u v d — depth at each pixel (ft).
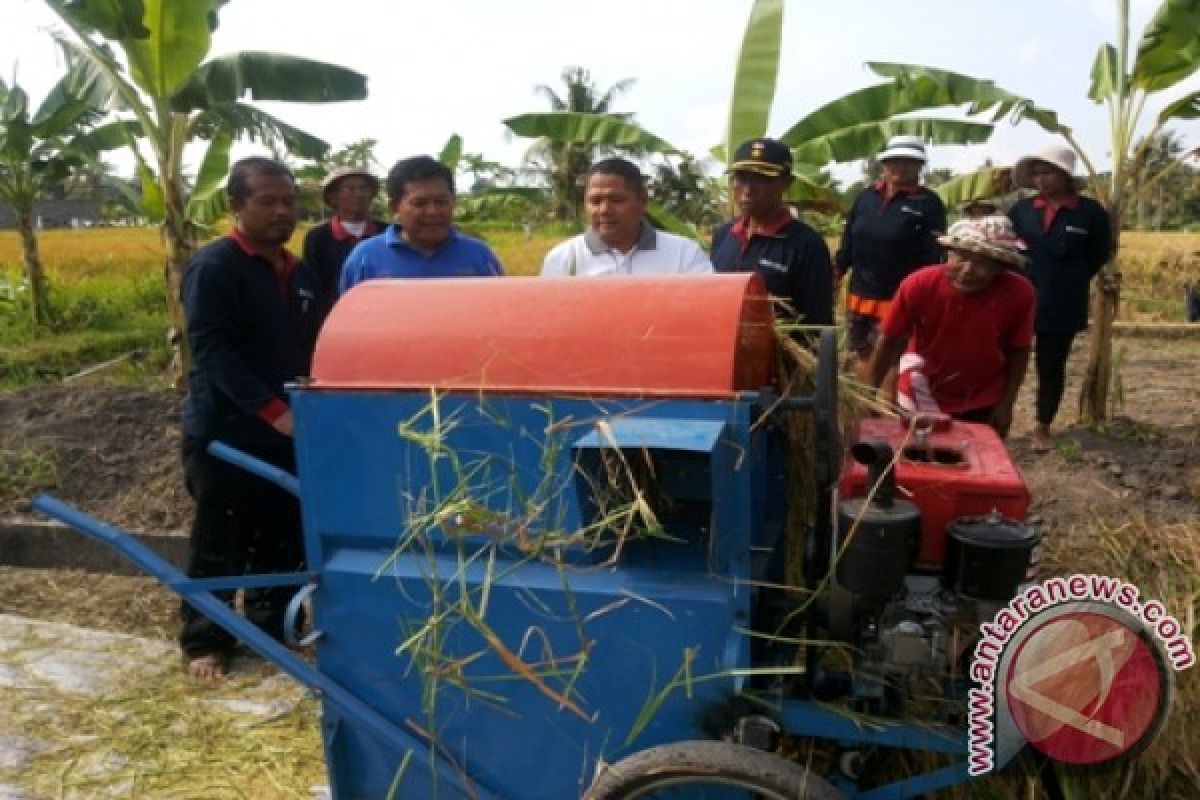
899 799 7.46
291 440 12.65
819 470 7.27
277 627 13.62
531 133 24.57
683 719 7.47
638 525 7.22
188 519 18.48
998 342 11.87
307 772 10.71
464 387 7.64
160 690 12.48
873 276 20.90
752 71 22.11
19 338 35.55
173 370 25.14
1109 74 22.30
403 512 7.93
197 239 25.55
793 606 8.20
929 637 7.27
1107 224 20.43
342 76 22.48
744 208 13.34
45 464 20.12
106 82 22.45
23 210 36.86
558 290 7.84
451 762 8.21
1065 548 10.11
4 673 12.84
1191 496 17.15
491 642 7.32
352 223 17.81
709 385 7.09
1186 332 40.37
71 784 10.50
